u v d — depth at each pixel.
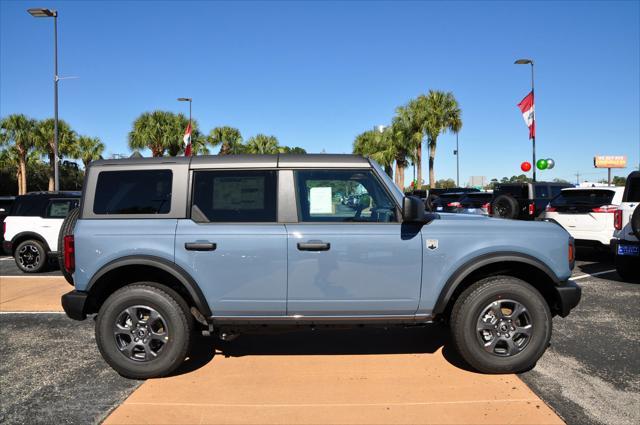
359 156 4.28
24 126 36.06
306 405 3.62
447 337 5.20
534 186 15.56
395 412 3.49
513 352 4.09
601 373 4.20
